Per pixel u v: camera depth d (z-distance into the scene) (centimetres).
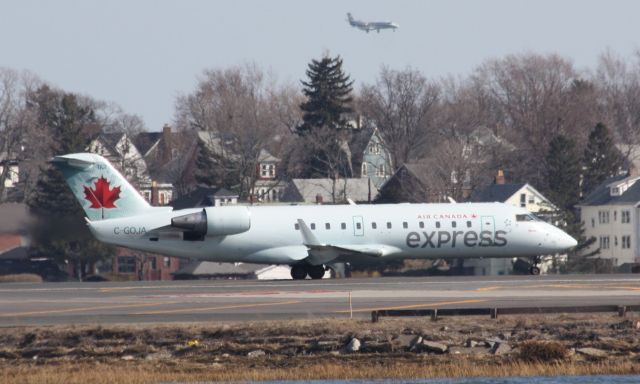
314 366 15562
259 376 15112
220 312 19075
